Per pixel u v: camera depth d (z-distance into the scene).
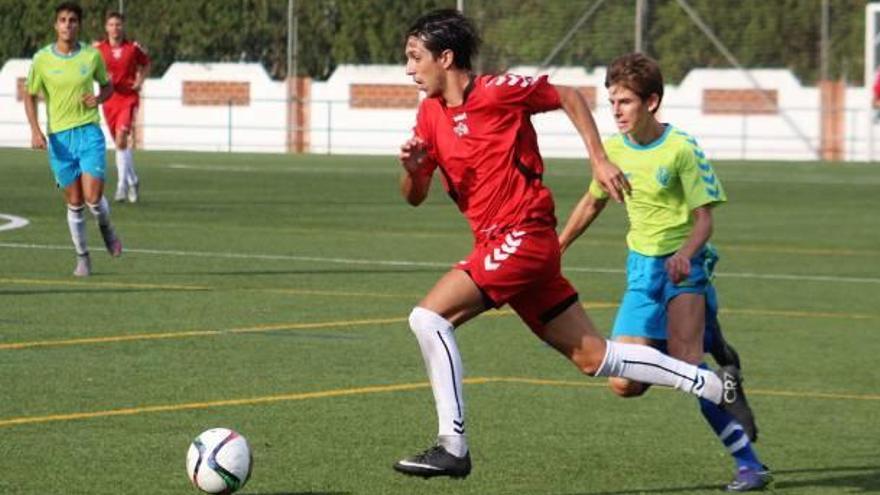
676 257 14.12
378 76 80.94
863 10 79.38
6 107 82.69
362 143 81.31
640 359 13.67
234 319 23.94
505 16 81.25
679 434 16.47
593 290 28.64
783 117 78.25
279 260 32.19
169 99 82.38
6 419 16.45
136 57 45.34
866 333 23.95
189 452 13.11
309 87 81.69
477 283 13.28
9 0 82.75
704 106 78.69
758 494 13.98
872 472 14.88
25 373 19.12
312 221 41.41
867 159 77.88
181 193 50.00
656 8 80.19
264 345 21.61
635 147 14.90
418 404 17.73
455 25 13.27
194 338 22.05
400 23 81.19
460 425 13.14
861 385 19.56
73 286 27.38
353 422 16.70
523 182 13.33
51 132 28.78
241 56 83.81
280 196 49.50
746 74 78.31
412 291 27.72
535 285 13.43
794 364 21.05
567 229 15.25
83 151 28.70
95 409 17.06
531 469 14.79
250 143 81.94
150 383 18.62
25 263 30.55
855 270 32.69
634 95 14.66
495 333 23.27
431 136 13.52
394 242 36.50
